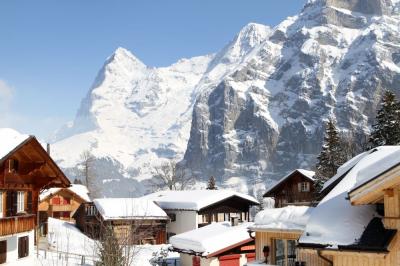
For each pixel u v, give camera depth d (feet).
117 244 86.58
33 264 119.44
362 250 44.93
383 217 45.83
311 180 235.20
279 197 250.57
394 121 197.98
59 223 211.82
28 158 115.85
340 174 70.44
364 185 44.52
